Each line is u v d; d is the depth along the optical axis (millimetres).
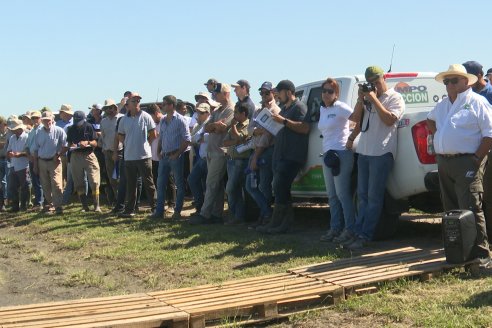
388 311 4664
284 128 8086
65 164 14664
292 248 7219
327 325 4570
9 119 13172
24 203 13016
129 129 10562
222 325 4586
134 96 10523
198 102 11031
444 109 5934
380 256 6141
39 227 10352
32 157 12094
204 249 7516
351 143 7039
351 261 5996
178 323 4438
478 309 4512
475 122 5680
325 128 7285
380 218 7289
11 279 6793
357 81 8102
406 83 8383
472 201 5695
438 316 4438
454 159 5754
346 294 5086
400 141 6859
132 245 8094
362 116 6871
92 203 13203
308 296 4918
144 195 13758
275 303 4746
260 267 6426
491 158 6352
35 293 6133
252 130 8711
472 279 5410
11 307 4875
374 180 6812
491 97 6957
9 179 12977
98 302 4988
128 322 4332
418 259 5922
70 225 10156
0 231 10484
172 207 11383
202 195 10008
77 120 11586
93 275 6605
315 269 5801
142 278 6480
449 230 5535
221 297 4965
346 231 7273
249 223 9352
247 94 9164
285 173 8094
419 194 7148
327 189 7562
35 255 7930
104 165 13047
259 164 8594
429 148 6656
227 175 9648
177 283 6129
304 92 8781
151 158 10844
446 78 5805
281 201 8227
